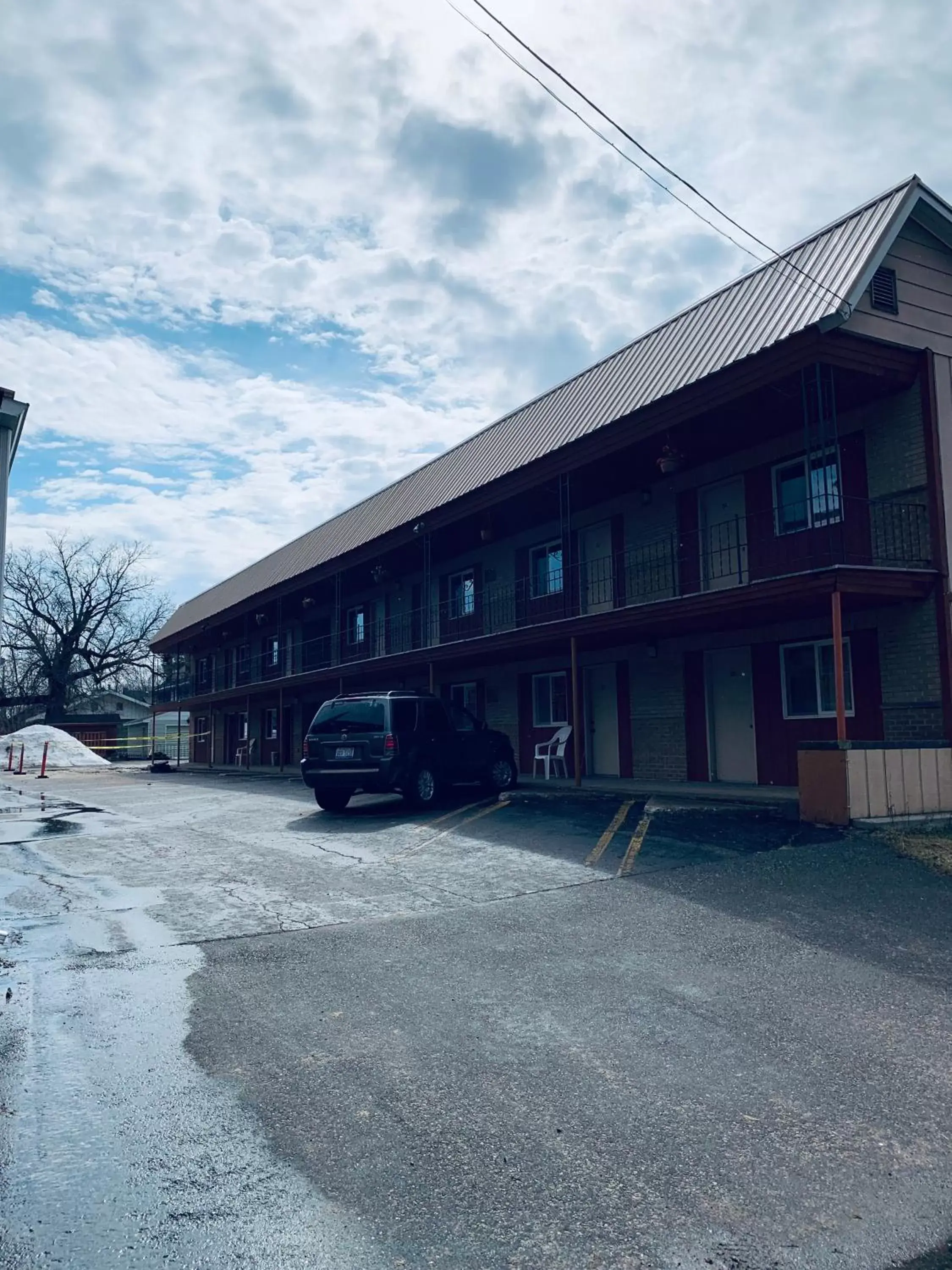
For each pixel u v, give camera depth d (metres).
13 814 16.78
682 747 16.86
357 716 14.76
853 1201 3.39
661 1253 3.08
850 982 5.86
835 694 13.38
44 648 61.69
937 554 12.52
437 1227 3.24
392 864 9.97
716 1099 4.24
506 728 21.97
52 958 6.61
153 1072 4.59
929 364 12.92
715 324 14.92
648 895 8.20
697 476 16.62
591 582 19.28
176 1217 3.31
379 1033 5.09
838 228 13.59
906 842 10.06
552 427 18.19
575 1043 4.91
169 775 31.78
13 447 13.05
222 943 6.97
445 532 21.61
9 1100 4.27
